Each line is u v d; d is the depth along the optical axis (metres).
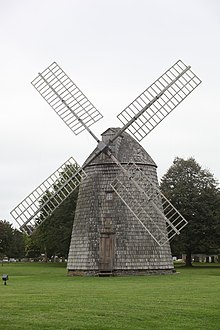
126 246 46.16
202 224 74.56
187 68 46.41
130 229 46.38
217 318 20.84
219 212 74.81
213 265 82.56
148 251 46.44
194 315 21.41
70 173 46.19
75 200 78.31
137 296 27.58
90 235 46.81
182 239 74.69
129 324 19.55
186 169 79.31
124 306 23.64
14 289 31.98
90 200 47.59
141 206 46.31
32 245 106.06
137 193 46.59
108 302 24.98
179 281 38.66
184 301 25.41
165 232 47.25
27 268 71.38
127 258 46.00
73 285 35.25
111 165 47.47
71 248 48.44
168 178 80.25
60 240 78.69
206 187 78.00
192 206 74.75
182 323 19.81
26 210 44.78
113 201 46.94
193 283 36.53
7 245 77.81
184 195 75.88
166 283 36.72
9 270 63.53
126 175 46.44
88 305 23.91
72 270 47.62
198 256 128.38
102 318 20.59
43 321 19.80
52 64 47.75
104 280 40.41
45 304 24.17
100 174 47.69
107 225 46.62
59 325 19.11
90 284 36.12
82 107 47.19
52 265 86.75
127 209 46.69
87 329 18.59
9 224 92.38
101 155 48.00
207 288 32.31
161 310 22.52
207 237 75.38
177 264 90.50
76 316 20.95
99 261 46.19
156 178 49.31
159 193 47.53
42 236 80.75
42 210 45.12
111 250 46.25
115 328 18.81
